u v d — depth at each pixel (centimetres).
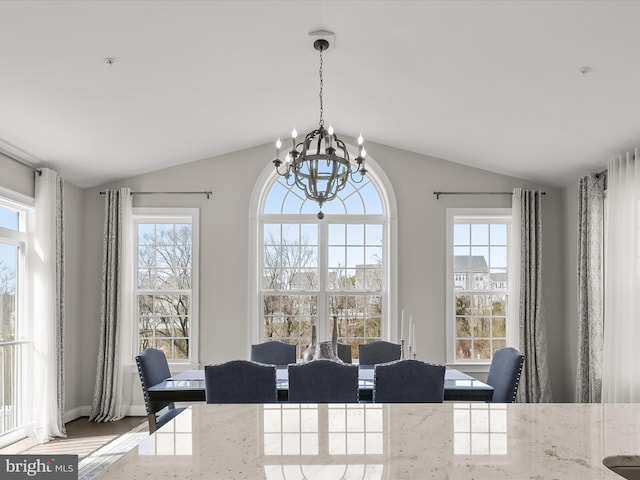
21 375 507
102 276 595
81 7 297
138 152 546
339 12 340
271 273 630
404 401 358
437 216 616
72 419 575
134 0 299
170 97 437
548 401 574
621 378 459
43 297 506
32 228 515
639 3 281
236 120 525
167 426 149
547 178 592
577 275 555
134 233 621
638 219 451
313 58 408
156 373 414
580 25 310
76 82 382
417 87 444
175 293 616
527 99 421
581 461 118
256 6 327
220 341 604
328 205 633
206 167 617
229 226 613
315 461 118
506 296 623
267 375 356
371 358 510
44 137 464
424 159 621
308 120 559
